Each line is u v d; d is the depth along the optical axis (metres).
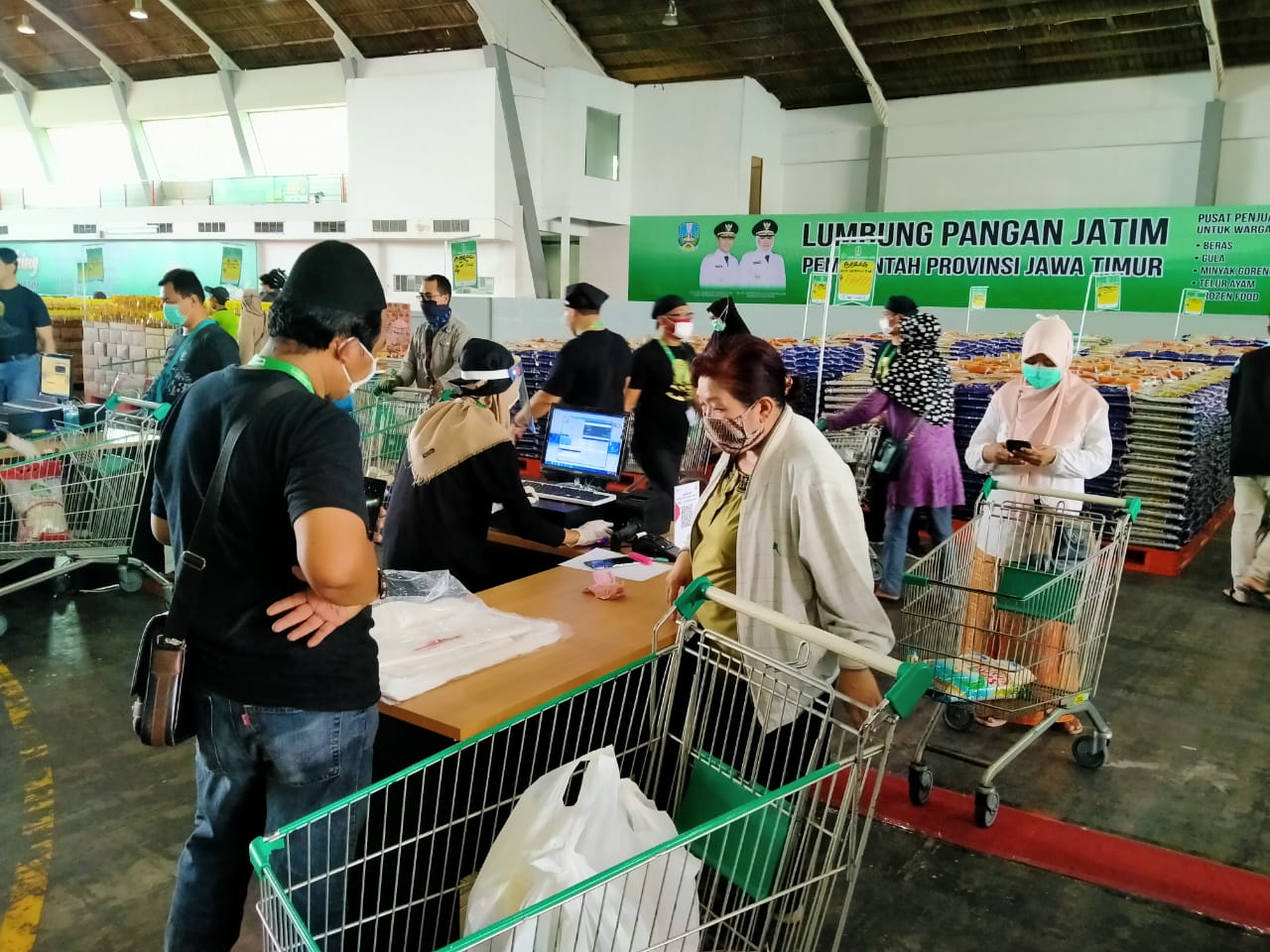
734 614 2.28
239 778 1.85
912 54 15.60
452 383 3.40
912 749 3.81
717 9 15.46
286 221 18.73
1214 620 5.57
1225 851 3.12
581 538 3.56
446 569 3.27
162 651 1.73
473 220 16.70
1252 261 9.24
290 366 1.80
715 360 2.13
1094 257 9.84
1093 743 3.65
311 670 1.77
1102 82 15.20
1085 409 3.98
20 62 22.05
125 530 5.15
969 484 7.23
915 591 3.49
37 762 3.52
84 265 9.66
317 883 1.82
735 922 1.83
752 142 17.55
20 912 2.66
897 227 10.60
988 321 8.95
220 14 17.98
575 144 17.28
